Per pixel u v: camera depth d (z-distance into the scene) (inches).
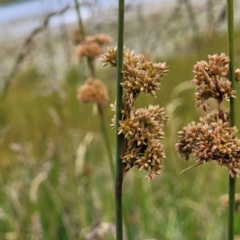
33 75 600.7
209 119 79.0
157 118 74.7
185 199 218.2
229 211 84.2
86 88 142.6
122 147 74.6
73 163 232.7
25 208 223.3
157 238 204.7
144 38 283.3
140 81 72.2
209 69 77.7
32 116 394.0
